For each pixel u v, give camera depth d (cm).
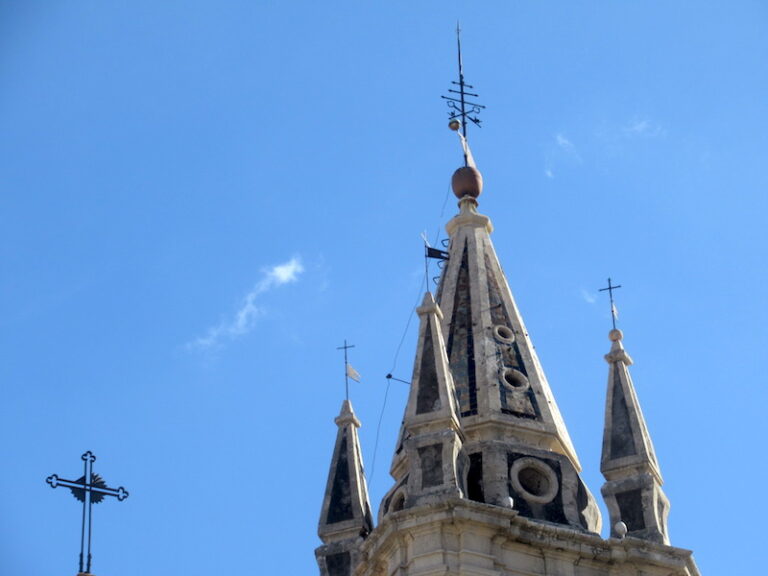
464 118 7069
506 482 6134
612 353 6369
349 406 6612
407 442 6081
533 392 6384
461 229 6794
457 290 6619
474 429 6247
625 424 6222
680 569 6000
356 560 6300
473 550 5884
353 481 6456
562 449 6291
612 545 6003
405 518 5922
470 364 6406
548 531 5981
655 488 6125
